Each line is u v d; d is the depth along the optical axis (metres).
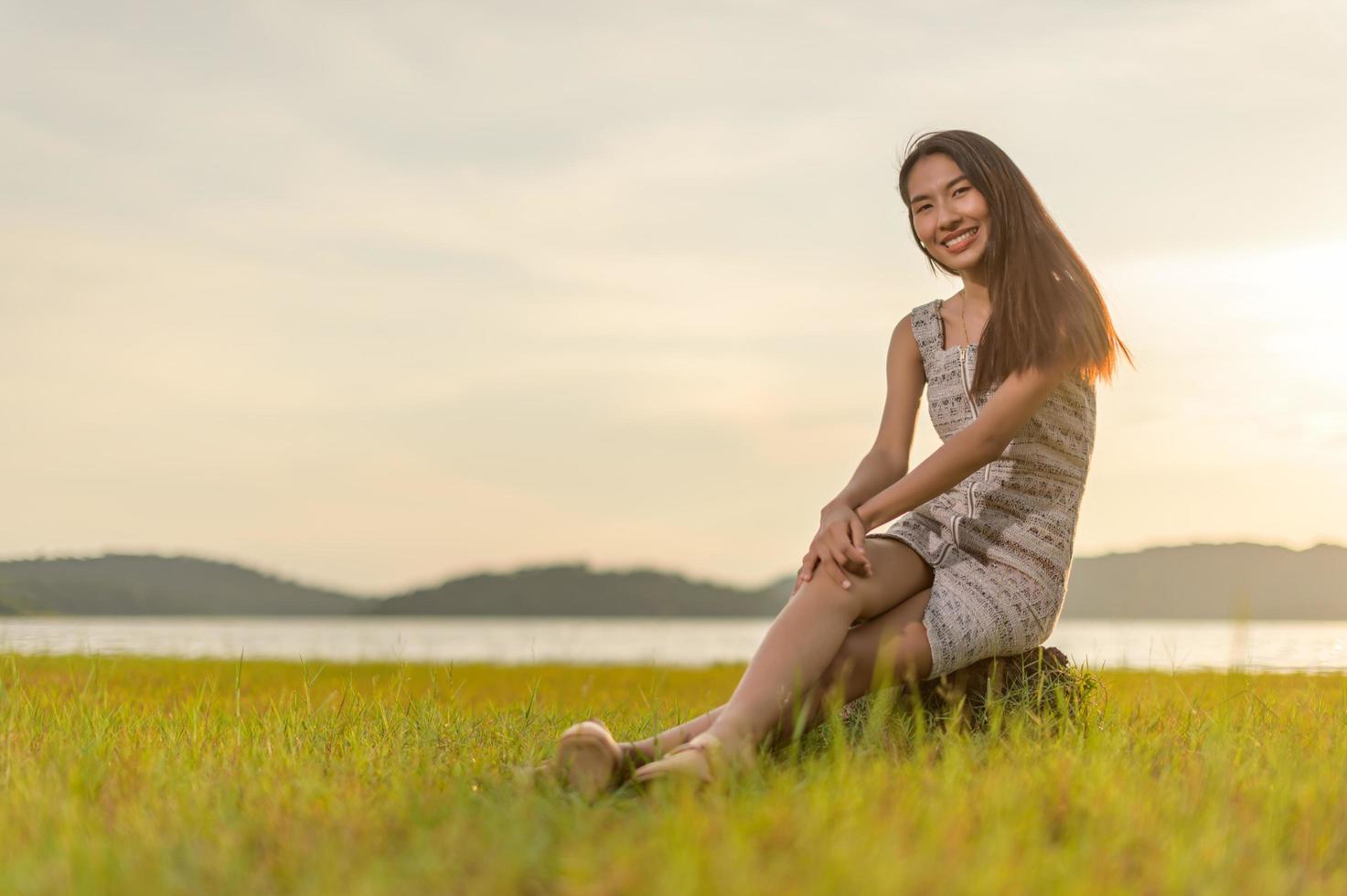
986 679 3.61
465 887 1.94
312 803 2.57
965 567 3.50
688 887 1.76
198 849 2.14
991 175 3.62
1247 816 2.41
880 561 3.41
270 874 2.07
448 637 91.44
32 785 2.69
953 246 3.70
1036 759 2.94
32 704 4.45
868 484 3.84
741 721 2.94
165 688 7.27
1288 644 17.17
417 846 2.13
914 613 3.42
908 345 4.03
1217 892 1.88
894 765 2.90
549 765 2.85
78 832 2.25
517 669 14.68
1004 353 3.48
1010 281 3.52
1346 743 3.32
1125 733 3.39
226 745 3.53
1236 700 4.36
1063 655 3.82
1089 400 3.73
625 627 193.50
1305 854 2.21
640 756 2.93
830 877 1.80
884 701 3.30
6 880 1.98
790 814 2.23
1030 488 3.61
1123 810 2.33
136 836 2.25
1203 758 3.08
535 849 2.09
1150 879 1.99
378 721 4.13
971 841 2.16
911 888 1.80
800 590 3.29
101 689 6.00
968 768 2.80
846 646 3.33
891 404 4.03
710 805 2.48
